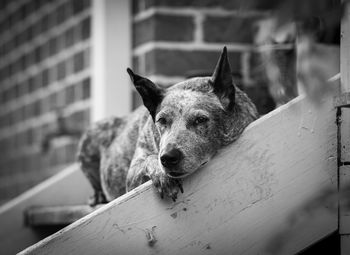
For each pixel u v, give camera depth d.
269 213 3.79
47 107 8.08
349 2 2.97
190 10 6.21
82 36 7.12
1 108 9.62
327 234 3.70
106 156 5.13
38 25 8.37
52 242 3.87
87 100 6.99
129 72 4.09
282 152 3.80
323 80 3.11
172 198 3.83
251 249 3.78
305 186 3.78
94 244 3.86
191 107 3.99
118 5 6.46
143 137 4.46
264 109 5.52
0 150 9.62
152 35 6.16
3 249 5.85
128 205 3.86
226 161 3.84
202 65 6.20
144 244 3.84
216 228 3.82
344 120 3.75
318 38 4.11
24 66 8.81
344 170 3.73
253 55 5.81
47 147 7.84
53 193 5.93
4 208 5.90
